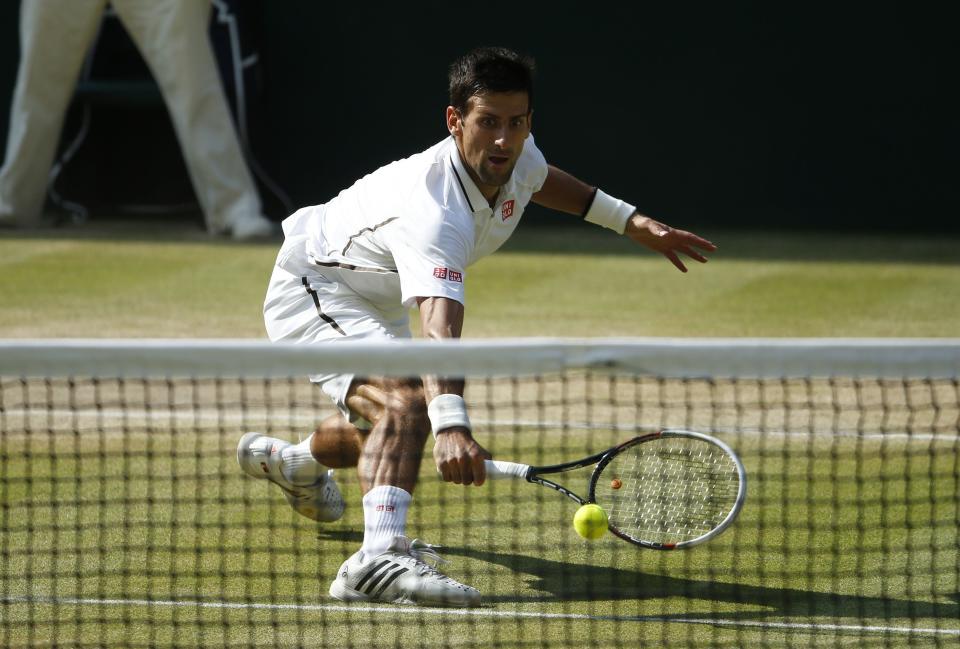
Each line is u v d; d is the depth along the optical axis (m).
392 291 13.34
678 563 12.92
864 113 45.31
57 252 38.34
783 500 14.13
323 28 47.19
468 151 11.95
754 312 29.62
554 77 46.56
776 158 46.09
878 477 15.89
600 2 45.91
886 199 45.72
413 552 12.22
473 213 12.39
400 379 12.48
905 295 31.84
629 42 46.03
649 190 46.88
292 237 13.80
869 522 14.08
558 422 19.05
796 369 9.93
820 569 12.66
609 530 12.97
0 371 9.84
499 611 11.59
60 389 20.86
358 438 13.05
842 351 9.94
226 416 19.28
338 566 12.77
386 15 46.84
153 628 10.84
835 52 45.16
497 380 22.27
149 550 11.91
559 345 9.96
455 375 9.98
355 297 13.47
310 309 13.40
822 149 45.78
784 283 33.78
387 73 47.25
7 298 30.62
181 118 42.09
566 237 43.91
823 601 11.80
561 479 15.92
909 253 39.84
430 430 12.48
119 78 46.69
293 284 13.61
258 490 15.30
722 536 13.69
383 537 11.84
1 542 13.17
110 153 47.69
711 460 13.30
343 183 48.09
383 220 12.43
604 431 18.53
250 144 46.44
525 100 11.80
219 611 11.45
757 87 45.75
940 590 12.02
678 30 45.75
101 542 12.61
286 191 48.44
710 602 11.83
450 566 12.88
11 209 43.12
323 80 47.53
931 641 10.84
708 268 36.66
